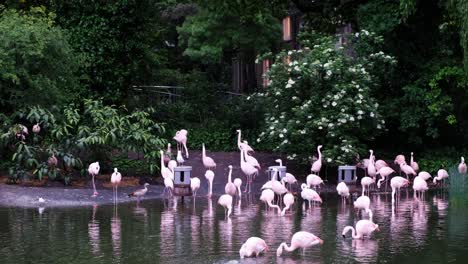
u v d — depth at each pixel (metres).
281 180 21.19
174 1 38.94
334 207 18.81
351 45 26.89
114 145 22.84
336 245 13.48
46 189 20.59
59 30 23.70
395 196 21.30
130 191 21.34
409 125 26.16
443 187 23.75
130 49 27.42
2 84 21.81
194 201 19.91
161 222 16.02
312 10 31.53
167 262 11.98
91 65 26.73
